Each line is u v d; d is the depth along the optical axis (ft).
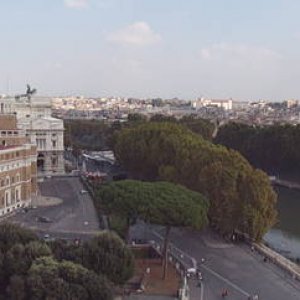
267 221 605.31
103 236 422.00
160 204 487.61
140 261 524.52
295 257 593.01
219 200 613.52
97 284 366.84
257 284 481.87
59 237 572.51
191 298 440.04
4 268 384.06
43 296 356.38
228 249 581.94
